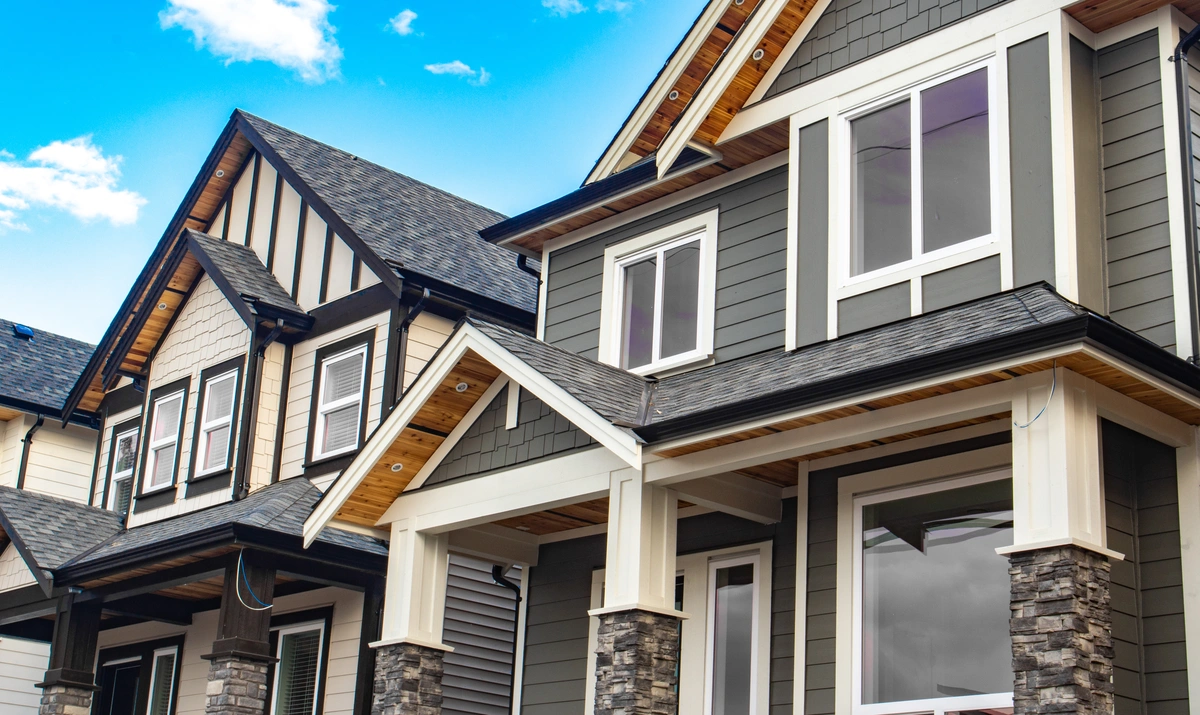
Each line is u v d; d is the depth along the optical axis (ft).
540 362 36.29
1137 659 28.63
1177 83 31.89
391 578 40.52
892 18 36.58
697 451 32.89
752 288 40.22
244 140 62.85
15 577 55.21
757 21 38.29
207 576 46.96
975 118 34.06
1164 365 27.32
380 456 39.29
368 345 52.70
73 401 67.72
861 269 35.60
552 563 43.86
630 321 44.65
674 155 39.55
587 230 47.11
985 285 32.45
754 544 37.70
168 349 61.93
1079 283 30.86
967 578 31.65
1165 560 29.04
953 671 31.22
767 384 33.04
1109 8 32.94
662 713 32.58
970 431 32.45
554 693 42.16
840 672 33.14
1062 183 31.53
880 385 28.40
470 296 52.90
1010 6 33.91
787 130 39.19
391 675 38.93
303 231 58.39
